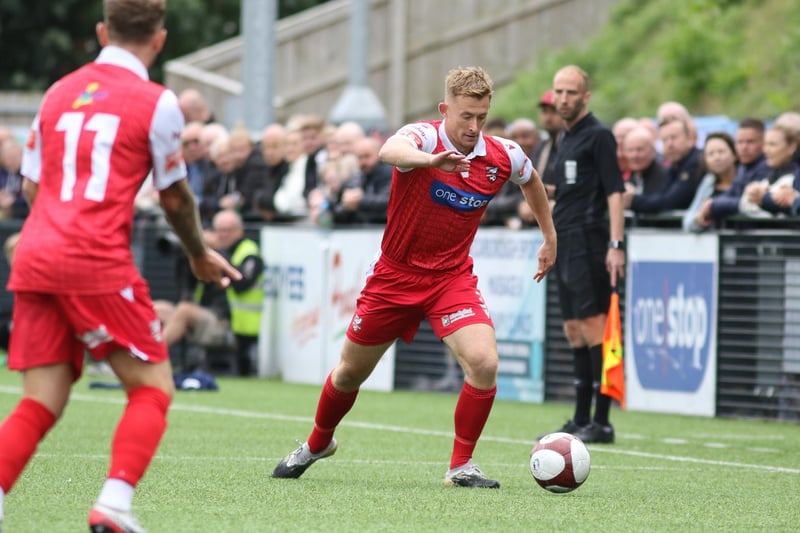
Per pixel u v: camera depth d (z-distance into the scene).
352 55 45.12
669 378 26.56
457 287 14.94
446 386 30.72
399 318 14.96
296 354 33.56
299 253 33.44
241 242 33.62
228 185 35.28
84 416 23.05
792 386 24.97
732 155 25.94
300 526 11.98
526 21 58.41
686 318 26.25
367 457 18.38
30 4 78.19
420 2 58.94
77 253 10.64
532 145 28.70
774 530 12.55
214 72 59.12
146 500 13.48
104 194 10.77
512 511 13.34
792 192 24.48
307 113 58.66
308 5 82.00
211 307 33.34
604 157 20.78
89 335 10.74
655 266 26.67
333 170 33.12
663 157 29.70
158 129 10.88
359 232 31.78
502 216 29.98
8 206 41.97
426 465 17.50
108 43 11.28
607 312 21.30
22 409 10.90
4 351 38.62
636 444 21.20
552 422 24.36
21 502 13.12
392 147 13.52
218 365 34.41
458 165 13.21
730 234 25.59
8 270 41.41
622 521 12.88
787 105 41.94
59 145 10.90
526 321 28.91
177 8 79.62
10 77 78.50
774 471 17.83
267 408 25.86
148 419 10.77
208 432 21.17
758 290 25.34
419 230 14.57
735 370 25.61
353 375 15.16
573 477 14.62
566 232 21.17
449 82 14.28
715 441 21.83
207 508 13.01
